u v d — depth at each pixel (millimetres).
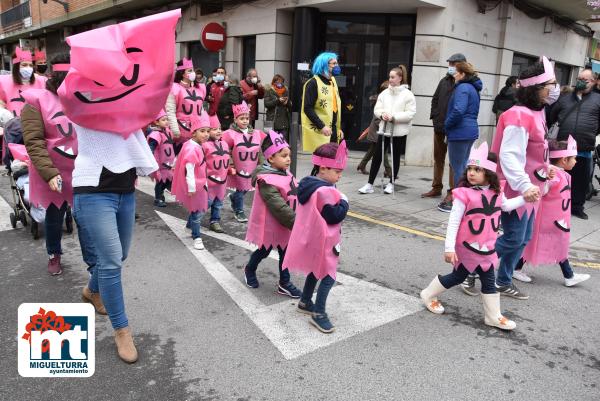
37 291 4125
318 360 3215
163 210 6809
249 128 6422
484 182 3631
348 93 11711
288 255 3607
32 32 22859
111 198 3047
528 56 13227
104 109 2910
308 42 11102
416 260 5125
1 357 3166
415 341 3496
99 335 3453
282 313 3855
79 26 20578
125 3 15180
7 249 5137
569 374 3158
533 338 3607
